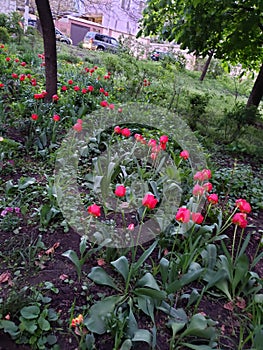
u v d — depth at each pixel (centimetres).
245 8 661
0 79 582
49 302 176
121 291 187
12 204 260
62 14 2544
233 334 176
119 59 820
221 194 354
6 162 326
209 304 194
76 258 187
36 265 204
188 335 164
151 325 172
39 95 405
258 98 768
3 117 415
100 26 2516
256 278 197
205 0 573
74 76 710
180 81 867
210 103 875
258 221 320
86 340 153
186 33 682
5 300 171
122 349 145
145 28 775
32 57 833
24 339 153
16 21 1183
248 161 534
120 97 624
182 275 194
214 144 551
